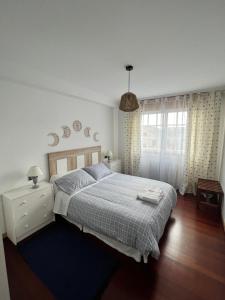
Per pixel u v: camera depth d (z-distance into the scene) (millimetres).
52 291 1476
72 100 3197
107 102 3957
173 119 3672
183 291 1474
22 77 2170
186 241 2143
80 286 1521
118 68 2189
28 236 2236
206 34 1424
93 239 2172
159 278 1602
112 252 1943
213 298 1411
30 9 1116
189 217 2725
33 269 1708
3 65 1952
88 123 3645
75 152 3277
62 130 3035
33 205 2240
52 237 2215
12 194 2135
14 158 2320
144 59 1916
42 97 2637
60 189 2492
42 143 2693
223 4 1077
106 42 1558
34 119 2549
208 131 3248
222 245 2070
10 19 1211
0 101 2125
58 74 2428
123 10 1139
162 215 2025
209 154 3273
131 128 4223
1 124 2154
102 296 1432
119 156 4691
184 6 1102
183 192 3584
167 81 2725
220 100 3096
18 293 1460
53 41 1535
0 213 2156
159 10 1139
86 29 1354
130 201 2160
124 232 1745
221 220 2637
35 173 2332
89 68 2188
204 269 1706
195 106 3354
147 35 1443
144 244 1596
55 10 1131
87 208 2088
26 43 1567
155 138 3963
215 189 2816
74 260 1826
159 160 3961
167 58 1890
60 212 2396
